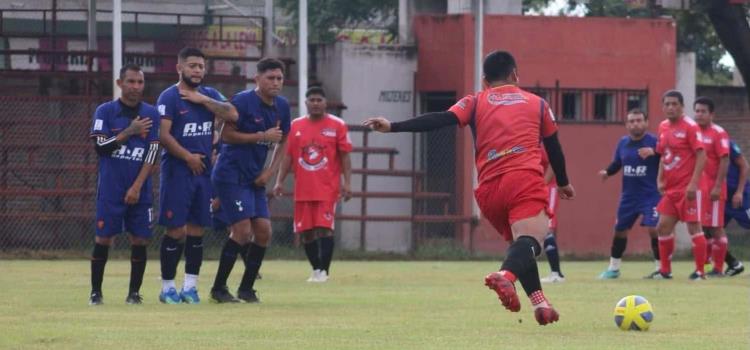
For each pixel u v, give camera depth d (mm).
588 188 70875
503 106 23359
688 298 34656
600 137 71125
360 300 33094
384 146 70438
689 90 74688
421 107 71438
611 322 27000
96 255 30922
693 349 21812
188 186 31141
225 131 31609
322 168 42781
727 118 74938
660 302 33094
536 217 22797
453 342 22766
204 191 31516
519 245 22141
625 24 72188
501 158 23047
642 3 70688
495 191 23078
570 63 71250
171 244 31578
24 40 71562
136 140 30516
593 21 71562
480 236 68000
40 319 26766
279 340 22938
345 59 69938
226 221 36219
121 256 57844
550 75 70938
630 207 46375
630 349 21750
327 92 70812
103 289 36594
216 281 32219
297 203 42844
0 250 59500
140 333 23953
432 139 70125
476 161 23641
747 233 75000
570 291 37656
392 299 33531
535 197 22828
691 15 87438
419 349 21609
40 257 58250
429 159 70250
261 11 73812
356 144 69875
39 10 67438
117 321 26375
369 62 70375
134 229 31094
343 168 43812
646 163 46094
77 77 63844
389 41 93188
